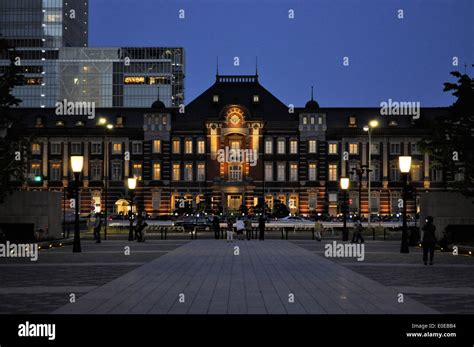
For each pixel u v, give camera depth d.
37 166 119.12
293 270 33.72
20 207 54.31
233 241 61.00
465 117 51.25
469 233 52.22
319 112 118.56
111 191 119.44
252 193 117.81
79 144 119.75
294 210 118.69
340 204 118.50
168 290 25.83
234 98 118.88
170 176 119.12
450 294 24.88
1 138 50.53
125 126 122.06
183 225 81.75
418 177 118.06
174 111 121.12
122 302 22.83
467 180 51.19
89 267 34.94
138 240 59.81
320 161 118.50
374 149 119.25
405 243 45.88
